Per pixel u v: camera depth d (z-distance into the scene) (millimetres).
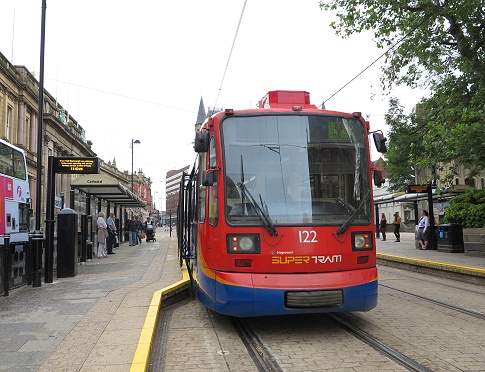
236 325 7082
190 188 9953
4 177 14695
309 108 7117
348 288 6137
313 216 6352
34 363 4723
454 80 16000
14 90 33281
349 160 6777
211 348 5863
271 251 6156
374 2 15820
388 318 7387
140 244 30109
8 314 7109
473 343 5902
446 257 15125
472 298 9266
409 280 12180
